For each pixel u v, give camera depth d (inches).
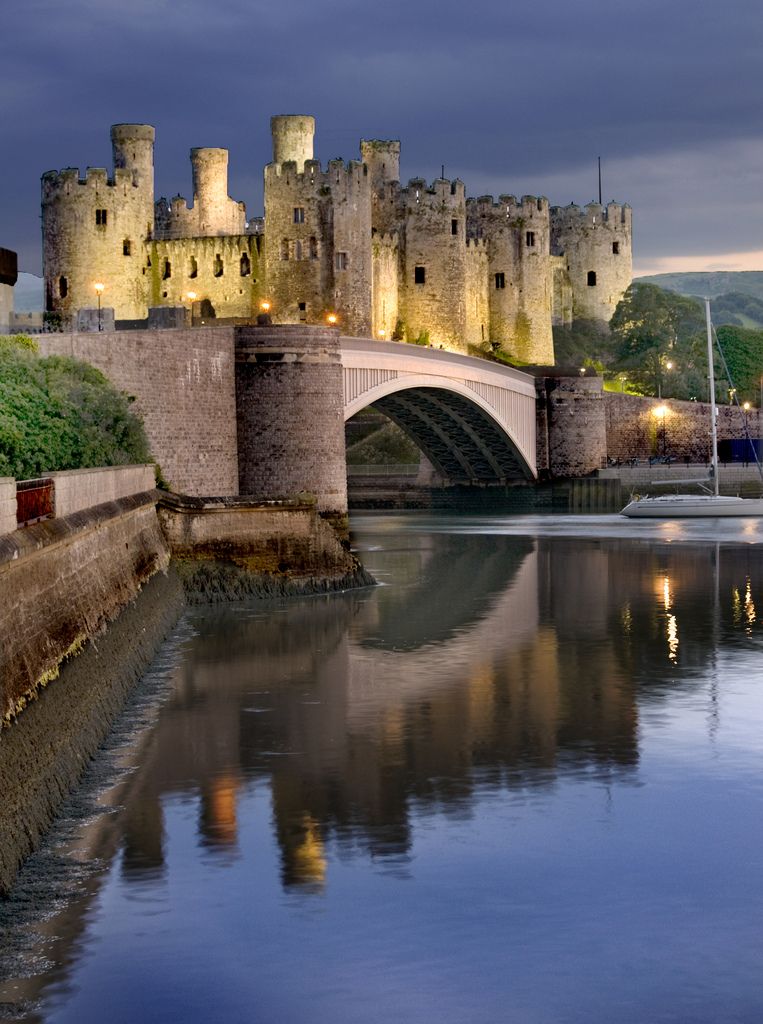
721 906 859.4
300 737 1255.5
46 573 1135.0
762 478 5369.1
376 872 909.8
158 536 2052.2
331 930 820.6
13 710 928.3
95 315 3149.6
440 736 1263.5
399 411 4714.6
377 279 5541.3
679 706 1387.8
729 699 1421.0
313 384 2945.4
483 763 1168.2
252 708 1375.5
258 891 875.4
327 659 1659.7
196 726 1294.3
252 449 2925.7
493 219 6481.3
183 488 2655.0
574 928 826.8
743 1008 735.7
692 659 1664.6
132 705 1380.4
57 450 1863.9
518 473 5152.6
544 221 6584.6
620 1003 740.7
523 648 1747.0
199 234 5620.1
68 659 1149.7
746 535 3693.4
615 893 877.2
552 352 6663.4
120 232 5123.0
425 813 1028.5
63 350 2245.3
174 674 1553.9
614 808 1040.8
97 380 2176.4
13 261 3065.9
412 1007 735.1
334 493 2982.3
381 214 5723.4
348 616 2025.1
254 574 2208.4
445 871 911.7
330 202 4923.7
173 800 1051.9
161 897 864.3
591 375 5290.4
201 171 5620.1
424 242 5698.8
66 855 928.3
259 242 5172.2
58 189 5064.0
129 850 942.4
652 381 6983.3
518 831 989.2
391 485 5497.1
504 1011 731.4
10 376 1921.8
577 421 5172.2
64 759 1037.2
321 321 4936.0
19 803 896.9
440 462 5260.8
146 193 5265.8
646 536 3688.5
